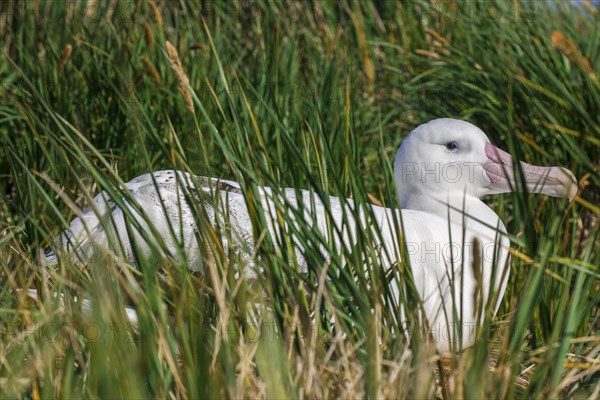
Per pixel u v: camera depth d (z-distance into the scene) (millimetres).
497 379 5297
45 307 5820
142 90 10164
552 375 5453
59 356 5598
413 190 7988
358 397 5102
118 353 5047
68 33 11016
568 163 9398
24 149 9203
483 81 10586
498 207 9078
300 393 5062
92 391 5047
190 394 5004
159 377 5168
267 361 5035
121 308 5395
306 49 12273
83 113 10039
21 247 7367
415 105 11125
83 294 5746
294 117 10094
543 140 9570
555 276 6785
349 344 5605
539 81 9875
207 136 9055
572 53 7324
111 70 10344
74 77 10273
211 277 5734
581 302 6250
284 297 5852
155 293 5414
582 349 6992
